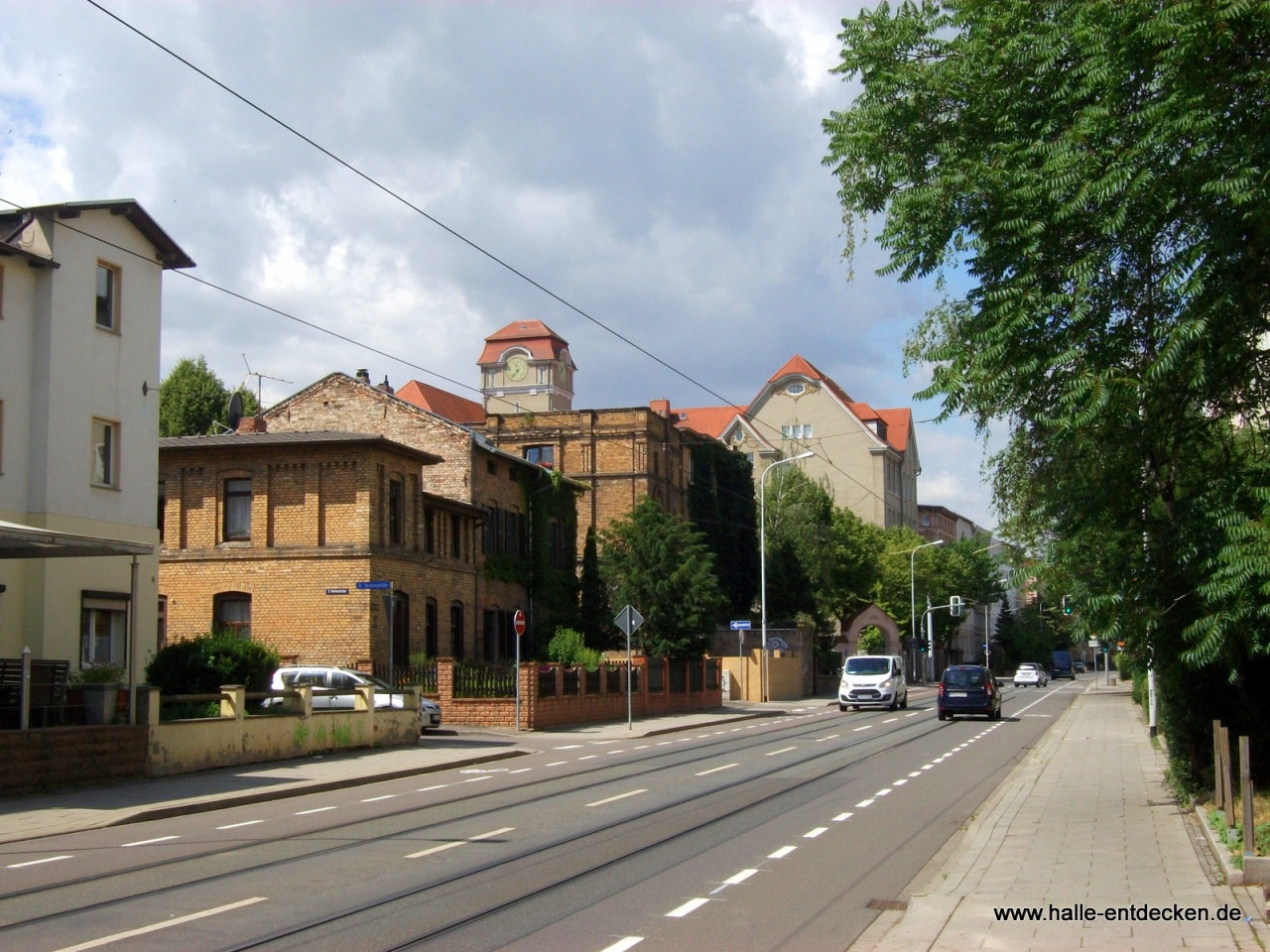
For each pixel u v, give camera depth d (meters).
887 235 13.84
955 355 13.28
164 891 10.48
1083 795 17.58
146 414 28.33
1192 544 12.34
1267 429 12.88
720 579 70.00
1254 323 11.61
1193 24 10.71
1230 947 7.92
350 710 26.61
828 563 75.75
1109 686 84.62
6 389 24.92
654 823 14.88
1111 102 11.88
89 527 26.39
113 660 27.02
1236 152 10.98
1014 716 43.12
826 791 18.61
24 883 10.97
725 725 40.16
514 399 107.44
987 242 13.16
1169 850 12.16
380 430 46.97
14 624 24.89
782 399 112.19
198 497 38.44
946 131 13.85
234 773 21.72
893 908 9.84
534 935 8.73
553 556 51.28
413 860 12.09
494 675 35.78
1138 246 12.14
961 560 97.12
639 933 8.81
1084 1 12.12
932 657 94.38
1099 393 11.70
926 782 19.97
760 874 11.35
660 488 64.81
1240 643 12.97
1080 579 14.75
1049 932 8.55
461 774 22.44
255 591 37.59
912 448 126.06
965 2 13.62
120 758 19.75
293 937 8.64
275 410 48.50
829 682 74.50
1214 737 13.79
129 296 28.00
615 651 48.19
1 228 26.31
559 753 27.77
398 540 39.25
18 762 17.81
